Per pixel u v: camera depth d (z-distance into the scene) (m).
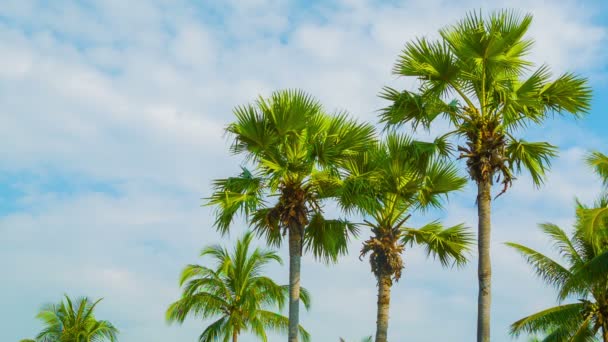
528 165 18.17
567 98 17.50
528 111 17.38
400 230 22.17
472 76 17.34
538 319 26.77
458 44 17.11
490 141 17.20
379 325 21.20
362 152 20.80
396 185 21.48
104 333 43.56
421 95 17.73
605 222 24.67
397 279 21.69
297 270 20.12
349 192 20.16
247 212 19.64
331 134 20.30
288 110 19.41
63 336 42.25
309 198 20.52
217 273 33.38
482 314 16.47
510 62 17.00
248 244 33.78
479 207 17.09
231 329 32.84
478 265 16.81
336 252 21.81
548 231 27.00
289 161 20.11
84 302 43.69
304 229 20.53
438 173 21.31
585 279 23.20
